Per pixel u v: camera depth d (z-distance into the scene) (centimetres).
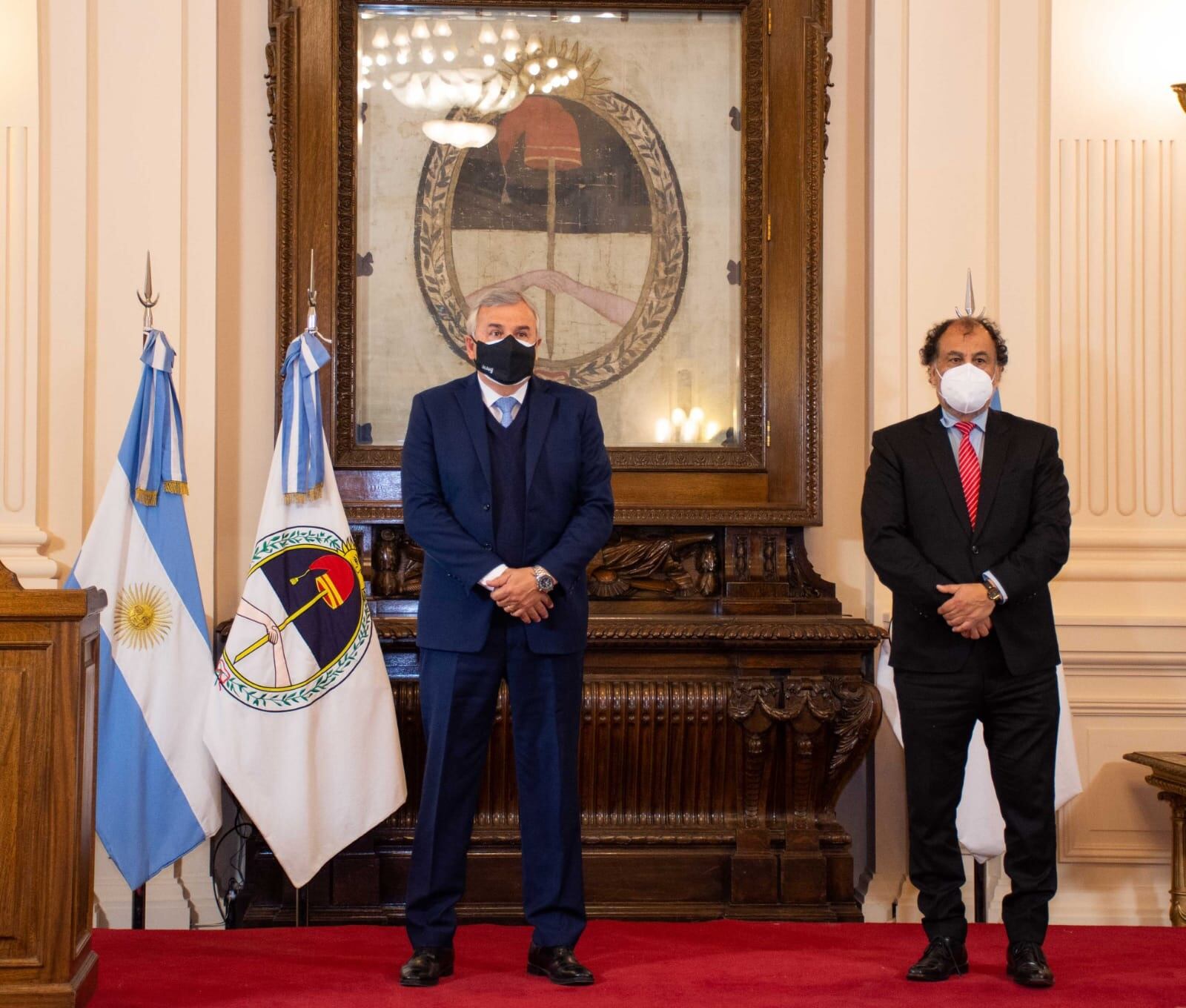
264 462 452
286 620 383
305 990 295
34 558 413
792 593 442
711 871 409
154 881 419
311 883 403
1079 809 434
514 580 294
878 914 438
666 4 454
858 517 461
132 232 434
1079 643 435
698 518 429
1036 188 452
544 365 453
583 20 458
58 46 431
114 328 432
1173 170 449
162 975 310
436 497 310
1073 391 446
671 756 413
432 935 305
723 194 457
